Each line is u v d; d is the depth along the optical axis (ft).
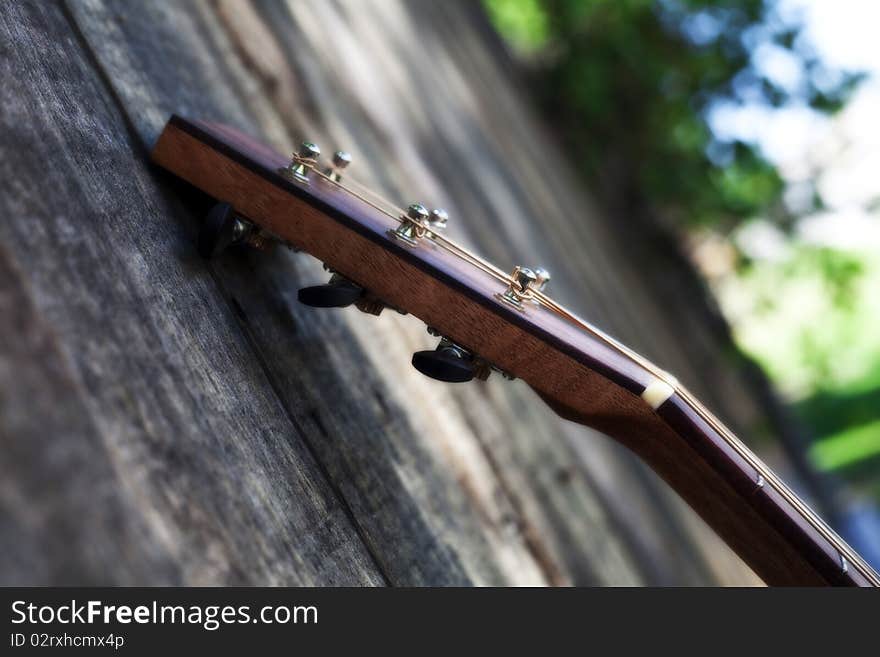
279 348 1.20
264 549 0.89
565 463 2.42
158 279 1.01
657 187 9.45
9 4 1.08
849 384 16.57
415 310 1.09
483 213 3.48
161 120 1.27
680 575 3.01
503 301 1.09
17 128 0.93
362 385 1.39
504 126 5.53
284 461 1.04
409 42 3.96
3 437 0.67
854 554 1.15
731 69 8.93
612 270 6.88
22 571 0.64
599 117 9.26
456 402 1.83
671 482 1.15
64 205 0.93
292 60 2.13
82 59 1.18
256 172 1.11
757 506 1.09
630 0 8.72
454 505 1.50
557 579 1.80
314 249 1.11
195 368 0.97
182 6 1.63
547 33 9.14
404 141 2.89
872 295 15.66
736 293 11.93
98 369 0.81
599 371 1.07
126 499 0.75
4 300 0.75
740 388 10.15
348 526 1.10
